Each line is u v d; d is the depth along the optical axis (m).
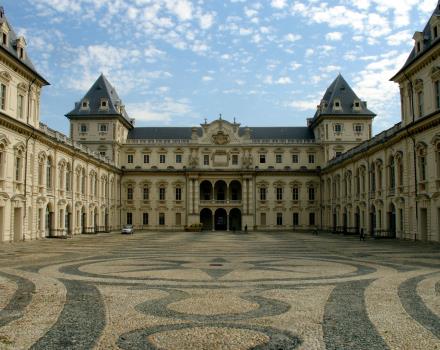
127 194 103.56
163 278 21.39
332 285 19.30
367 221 67.50
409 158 51.69
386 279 20.97
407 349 10.52
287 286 19.06
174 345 10.79
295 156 103.62
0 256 32.69
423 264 27.03
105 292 17.61
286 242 52.38
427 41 49.25
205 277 21.72
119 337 11.44
